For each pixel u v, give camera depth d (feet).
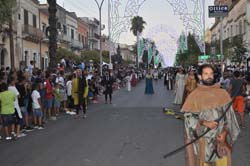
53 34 75.66
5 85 40.86
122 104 80.12
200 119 19.10
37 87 49.16
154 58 252.83
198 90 19.51
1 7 54.19
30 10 152.97
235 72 47.47
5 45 126.82
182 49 197.98
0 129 47.14
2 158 32.55
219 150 19.07
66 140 40.27
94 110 69.21
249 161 30.42
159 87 145.07
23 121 45.96
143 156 32.27
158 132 44.21
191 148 19.51
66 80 70.95
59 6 195.83
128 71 156.76
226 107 19.21
